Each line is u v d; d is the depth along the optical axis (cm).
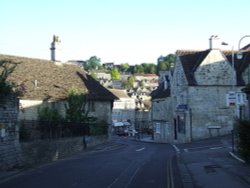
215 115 4781
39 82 4459
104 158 2691
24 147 2289
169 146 4178
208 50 4897
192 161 2289
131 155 2942
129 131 9125
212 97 4791
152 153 3145
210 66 4816
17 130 2219
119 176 1722
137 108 11131
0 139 2002
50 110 3425
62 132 3180
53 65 4947
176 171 1895
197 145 3878
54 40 5103
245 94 2459
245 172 1694
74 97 4172
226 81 4809
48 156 2647
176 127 5228
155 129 6244
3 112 2047
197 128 4753
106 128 4872
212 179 1583
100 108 4934
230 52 5131
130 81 15388
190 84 4756
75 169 2020
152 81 16862
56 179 1648
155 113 6250
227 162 2111
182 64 4975
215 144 3759
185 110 4800
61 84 4666
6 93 2067
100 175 1759
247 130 1894
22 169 2086
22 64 4581
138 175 1755
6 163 2058
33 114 4141
